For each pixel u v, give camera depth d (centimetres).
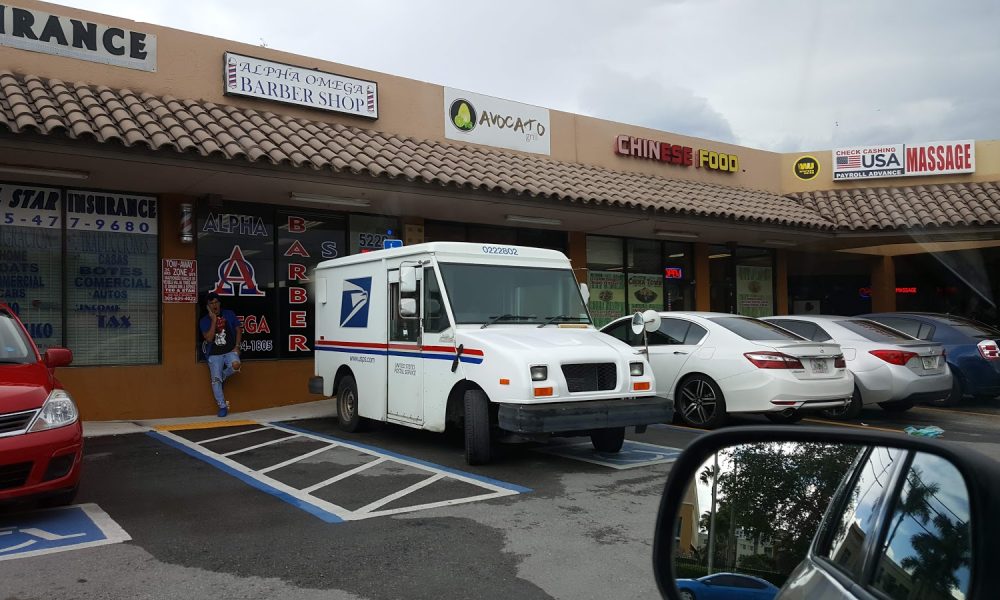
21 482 540
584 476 718
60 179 1016
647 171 1675
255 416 1130
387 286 911
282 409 1193
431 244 835
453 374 787
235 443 903
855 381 1072
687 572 235
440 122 1387
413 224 1352
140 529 548
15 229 1027
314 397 1248
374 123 1305
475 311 818
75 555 489
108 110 973
